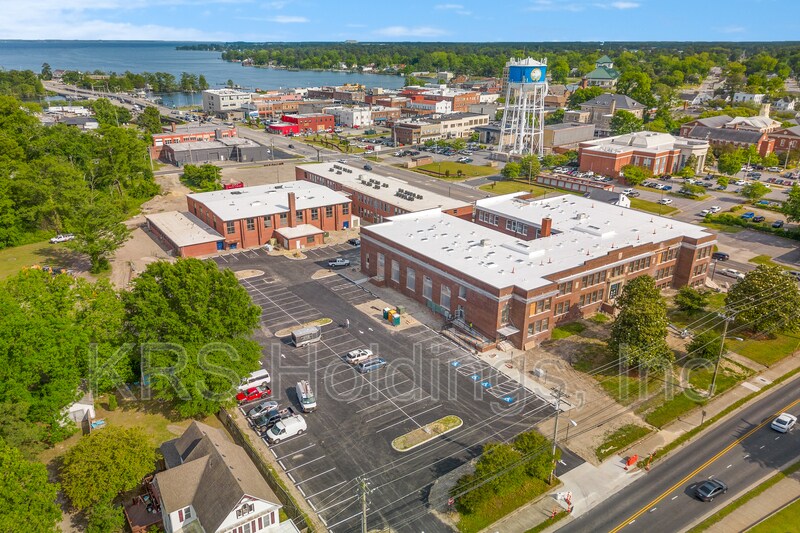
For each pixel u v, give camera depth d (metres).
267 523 45.88
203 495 45.53
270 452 55.44
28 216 115.00
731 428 60.53
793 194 126.25
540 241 92.00
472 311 77.88
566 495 49.56
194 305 60.44
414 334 78.50
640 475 53.34
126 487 47.03
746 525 47.56
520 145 196.62
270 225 115.19
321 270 101.62
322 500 49.50
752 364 73.00
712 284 98.12
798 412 63.41
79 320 61.88
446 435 58.00
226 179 170.00
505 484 48.78
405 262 89.44
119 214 104.62
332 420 60.16
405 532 46.16
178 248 105.62
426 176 179.38
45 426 54.69
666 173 180.50
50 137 143.38
